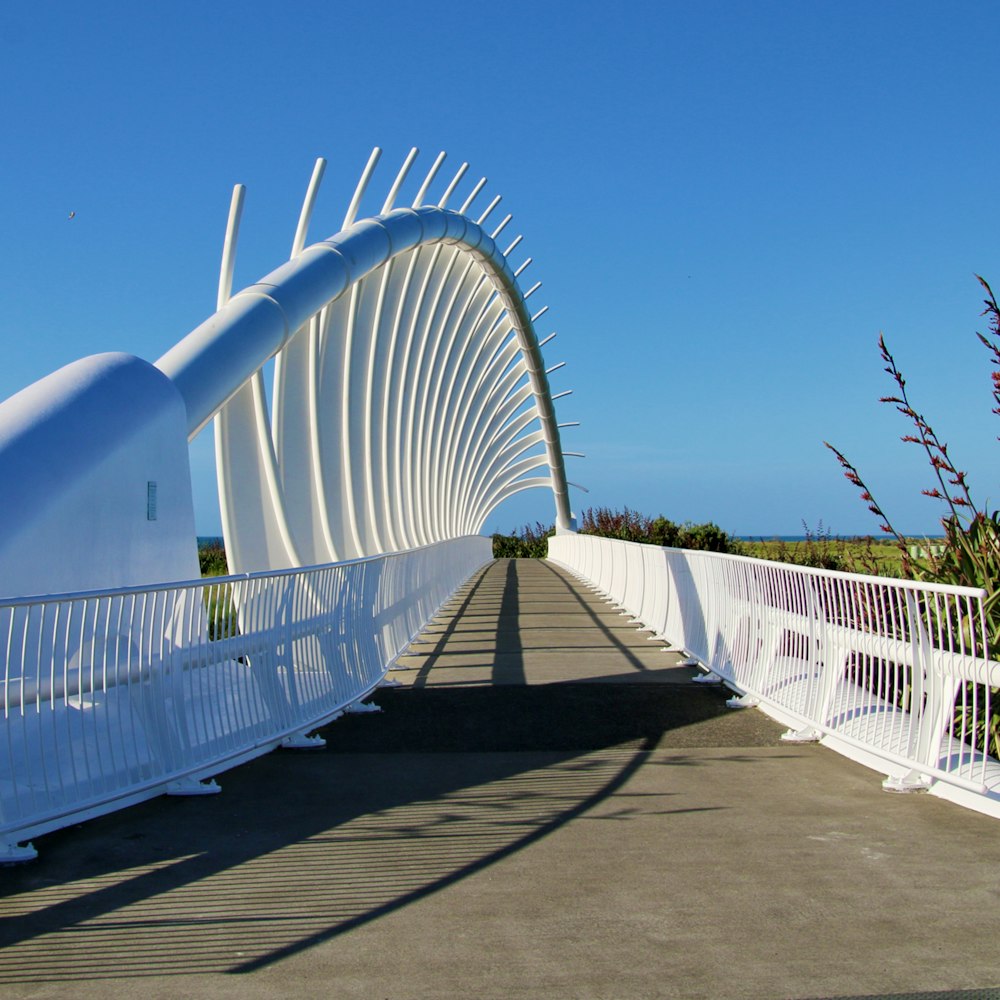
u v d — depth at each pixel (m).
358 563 10.53
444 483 38.28
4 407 8.45
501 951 3.95
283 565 14.31
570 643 15.13
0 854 5.14
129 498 8.77
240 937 4.13
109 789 6.08
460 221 24.61
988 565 7.83
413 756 7.75
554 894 4.62
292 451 17.11
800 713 8.62
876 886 4.68
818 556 13.41
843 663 8.19
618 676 11.76
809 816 5.95
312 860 5.19
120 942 4.09
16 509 7.48
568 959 3.86
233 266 13.59
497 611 20.89
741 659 10.59
